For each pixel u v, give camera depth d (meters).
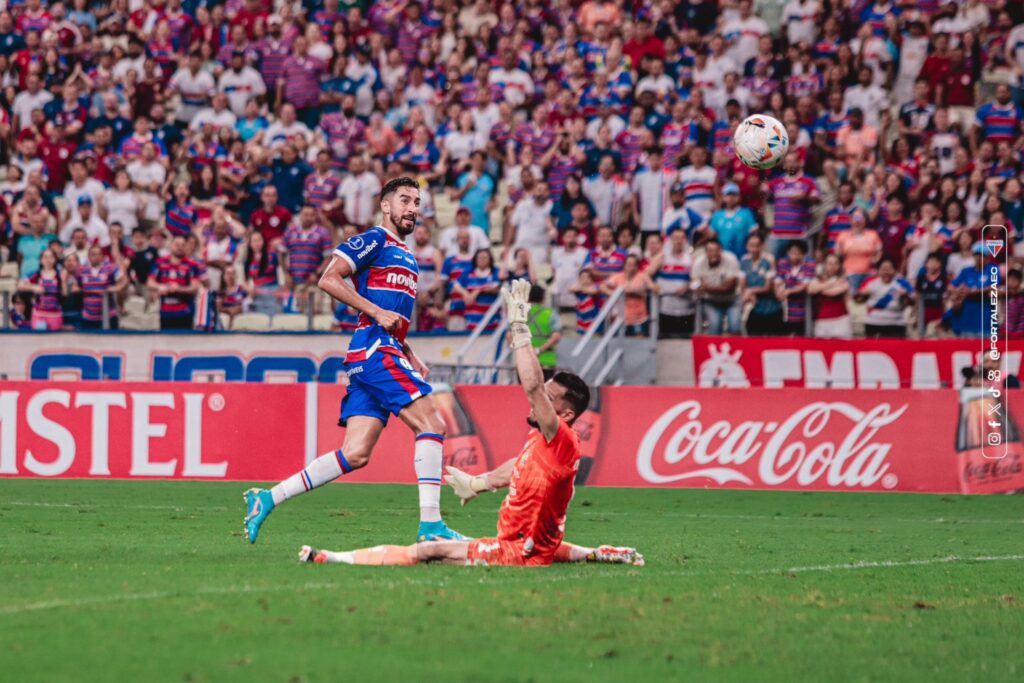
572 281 67.38
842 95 73.44
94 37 89.31
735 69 76.88
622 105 76.50
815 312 63.62
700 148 68.94
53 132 79.44
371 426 29.31
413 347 66.00
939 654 19.73
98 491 50.12
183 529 36.69
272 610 20.92
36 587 23.55
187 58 83.56
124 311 71.31
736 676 17.78
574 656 18.55
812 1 77.44
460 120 76.69
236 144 77.19
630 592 23.89
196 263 69.75
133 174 76.62
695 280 64.56
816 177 72.62
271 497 29.14
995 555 33.34
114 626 19.56
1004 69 77.06
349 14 82.62
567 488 26.70
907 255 66.12
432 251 68.69
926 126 71.94
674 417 54.84
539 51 80.50
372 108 80.00
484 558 26.83
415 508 44.69
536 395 25.77
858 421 54.06
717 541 35.78
